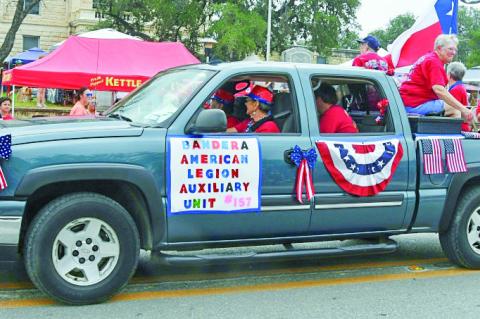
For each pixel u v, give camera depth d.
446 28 10.16
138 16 39.12
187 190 4.77
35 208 4.70
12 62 30.53
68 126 4.73
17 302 4.75
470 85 27.03
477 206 6.04
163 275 5.71
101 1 40.91
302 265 6.25
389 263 6.41
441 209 5.81
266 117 5.43
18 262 5.86
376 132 5.61
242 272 5.92
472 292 5.43
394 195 5.54
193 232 4.85
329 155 5.24
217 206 4.86
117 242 4.68
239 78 5.14
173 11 37.00
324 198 5.23
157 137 4.72
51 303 4.73
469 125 6.96
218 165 4.86
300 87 5.31
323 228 5.33
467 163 5.89
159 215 4.71
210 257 4.94
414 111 6.61
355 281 5.71
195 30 38.97
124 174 4.57
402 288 5.51
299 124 5.23
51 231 4.46
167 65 13.66
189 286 5.39
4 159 4.30
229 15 33.69
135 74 13.19
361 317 4.70
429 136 5.73
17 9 30.06
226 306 4.87
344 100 6.04
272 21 39.09
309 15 38.25
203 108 4.91
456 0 10.16
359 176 5.35
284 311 4.79
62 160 4.43
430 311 4.88
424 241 7.54
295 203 5.13
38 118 5.42
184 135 4.80
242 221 5.00
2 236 4.32
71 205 4.50
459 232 6.00
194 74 5.24
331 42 39.28
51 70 12.69
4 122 5.08
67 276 4.60
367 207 5.43
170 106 4.98
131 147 4.62
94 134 4.59
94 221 4.60
